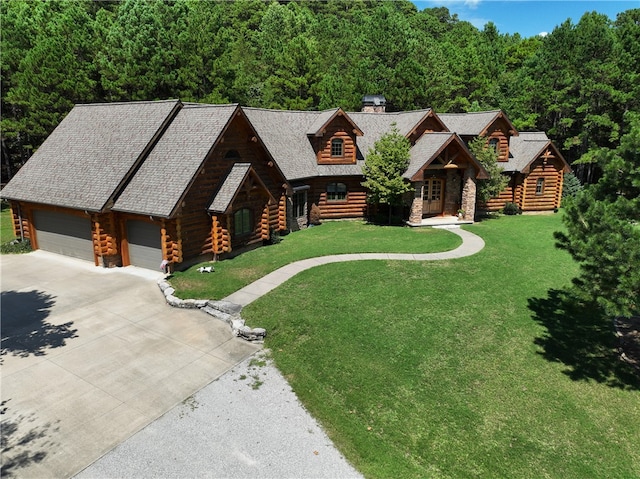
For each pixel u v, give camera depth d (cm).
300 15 7006
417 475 843
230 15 7362
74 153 2164
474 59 5356
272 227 2366
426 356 1235
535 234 2559
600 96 4150
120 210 1814
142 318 1482
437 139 2673
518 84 4847
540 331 1395
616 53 4206
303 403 1043
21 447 895
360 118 3138
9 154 3922
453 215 2973
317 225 2809
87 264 2014
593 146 4338
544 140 3222
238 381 1130
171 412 1006
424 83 4475
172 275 1816
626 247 927
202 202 1934
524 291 1694
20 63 3241
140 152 1942
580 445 926
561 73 4369
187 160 1859
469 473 850
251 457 875
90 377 1141
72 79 3183
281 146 2677
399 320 1430
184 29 3631
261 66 5569
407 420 988
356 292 1633
